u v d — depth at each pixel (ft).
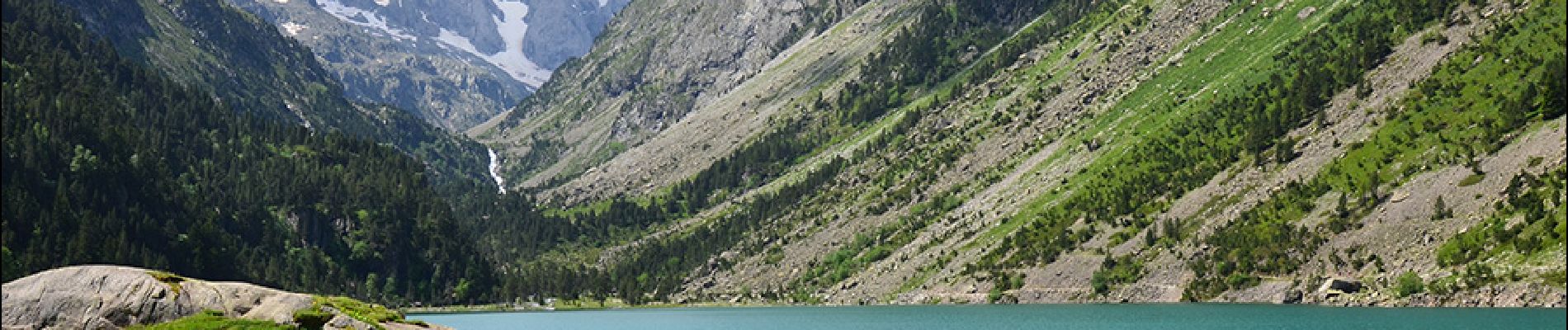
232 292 276.21
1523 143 557.74
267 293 280.10
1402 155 625.00
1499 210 512.63
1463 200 541.75
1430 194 563.48
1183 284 623.36
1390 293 508.53
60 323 262.06
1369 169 628.28
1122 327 481.05
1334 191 625.82
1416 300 490.49
